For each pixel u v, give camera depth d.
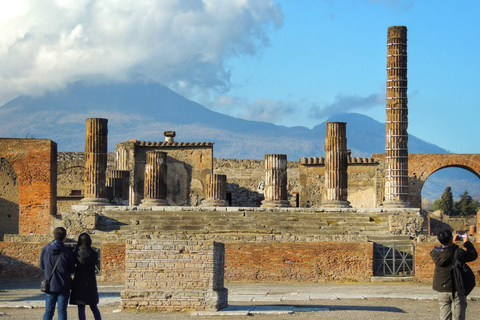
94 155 48.03
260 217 45.03
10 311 27.20
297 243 37.69
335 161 48.88
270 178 50.53
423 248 37.09
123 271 37.34
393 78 51.53
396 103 51.47
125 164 65.31
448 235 20.16
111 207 45.91
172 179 66.75
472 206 139.38
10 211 55.69
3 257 38.78
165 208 45.66
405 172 51.22
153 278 25.53
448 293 20.00
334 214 45.69
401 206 50.53
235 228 44.00
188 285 25.39
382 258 38.03
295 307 26.70
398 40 51.53
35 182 49.94
